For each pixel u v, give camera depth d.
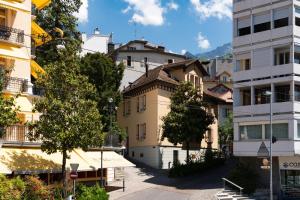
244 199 42.47
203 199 39.56
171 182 48.00
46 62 47.19
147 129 60.06
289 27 46.09
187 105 53.50
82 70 51.84
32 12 40.75
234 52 49.69
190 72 63.41
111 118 49.44
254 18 48.62
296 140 45.16
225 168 56.59
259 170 47.47
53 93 33.09
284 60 46.91
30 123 32.53
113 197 39.31
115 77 53.91
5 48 35.22
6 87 33.47
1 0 35.22
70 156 34.28
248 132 48.03
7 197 24.86
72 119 32.28
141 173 53.50
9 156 31.52
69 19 49.75
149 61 76.12
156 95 58.53
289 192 45.50
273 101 46.88
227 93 84.56
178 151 60.59
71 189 32.00
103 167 38.03
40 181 30.02
